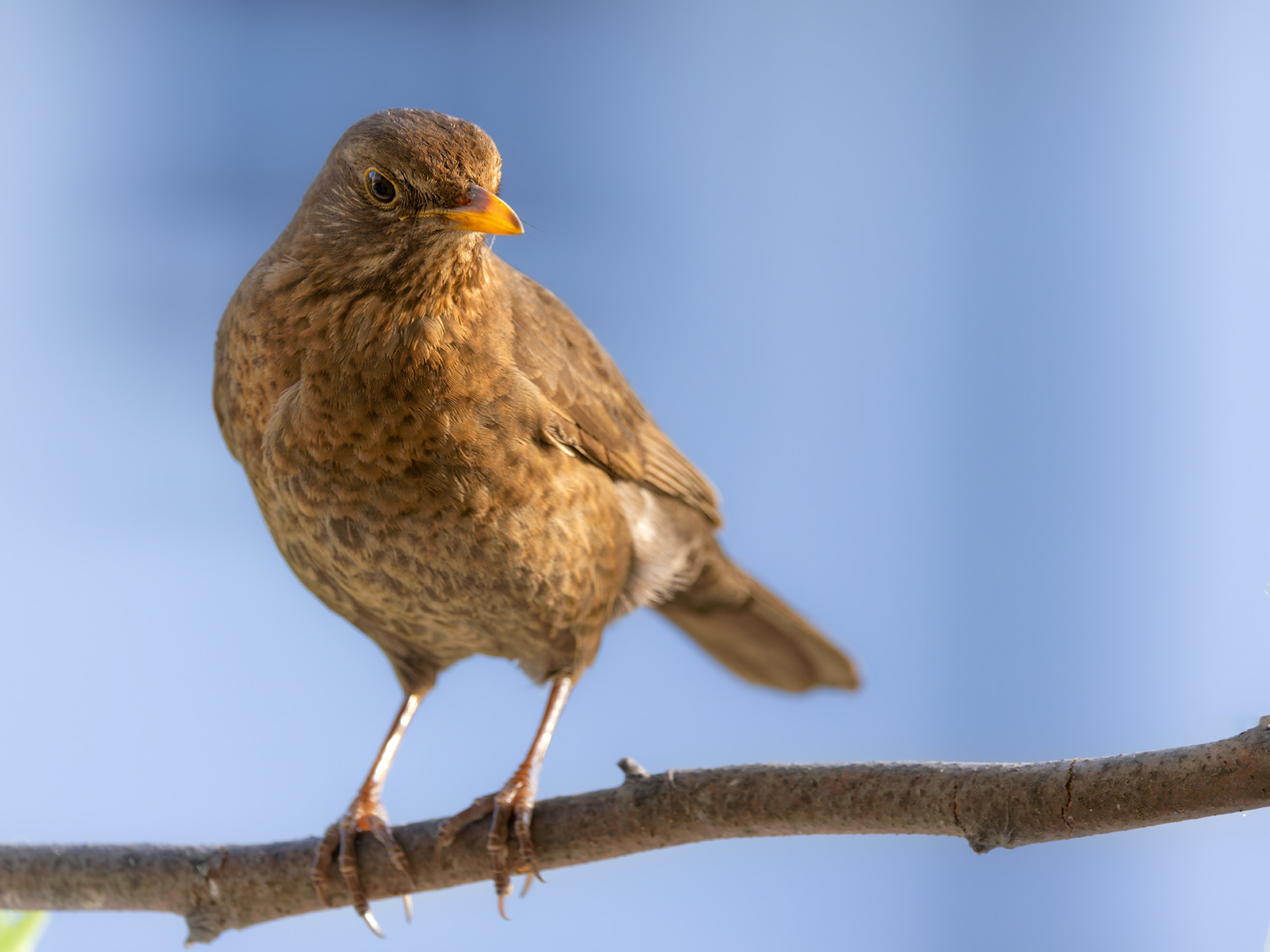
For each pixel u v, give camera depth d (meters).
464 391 4.19
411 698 4.25
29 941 4.12
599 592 4.23
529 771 4.20
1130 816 4.09
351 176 4.18
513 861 4.17
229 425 4.21
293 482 4.20
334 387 4.18
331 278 4.18
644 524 4.25
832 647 4.34
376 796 4.22
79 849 4.18
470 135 4.18
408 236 4.18
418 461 4.19
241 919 4.18
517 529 4.20
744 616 4.33
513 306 4.22
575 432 4.21
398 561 4.20
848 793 4.12
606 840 4.16
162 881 4.18
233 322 4.20
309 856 4.18
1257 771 4.08
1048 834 4.10
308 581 4.23
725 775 4.14
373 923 4.18
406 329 4.18
